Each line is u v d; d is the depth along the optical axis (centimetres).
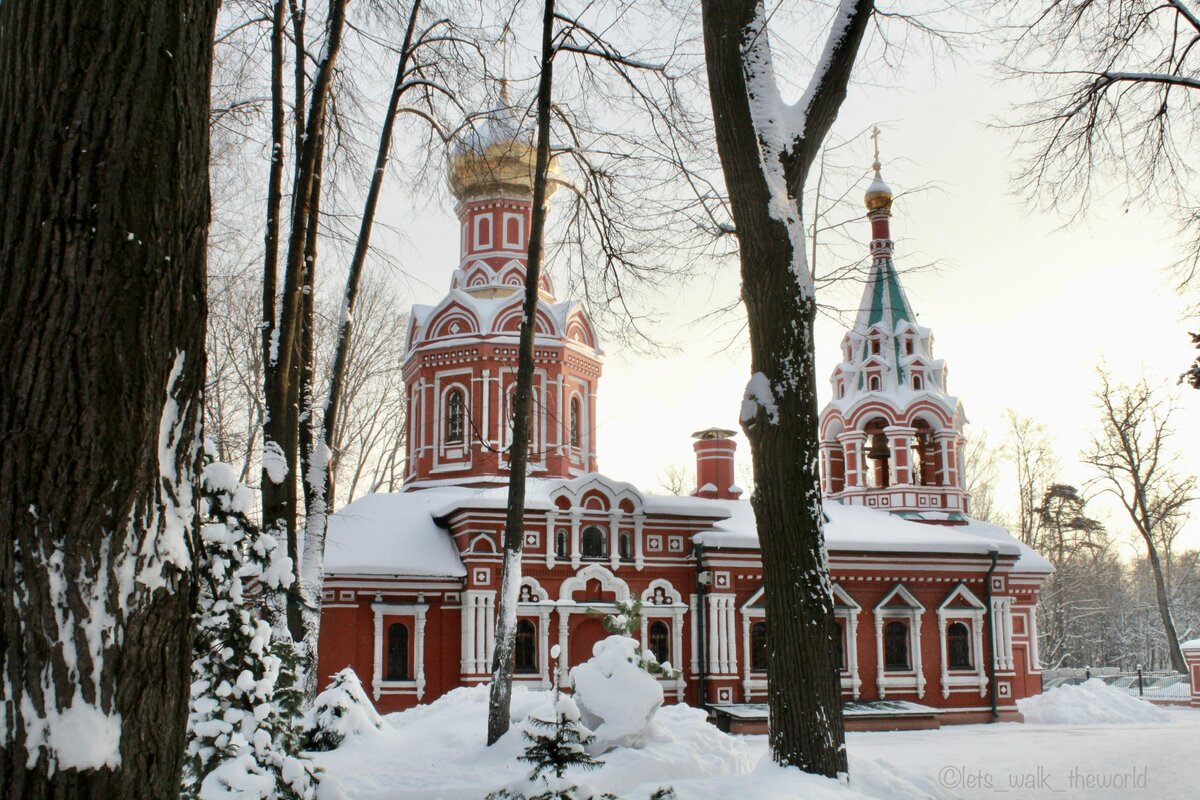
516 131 1991
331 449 1803
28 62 514
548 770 1082
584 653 2995
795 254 1263
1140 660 7219
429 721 1911
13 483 487
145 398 517
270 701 1045
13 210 504
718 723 2914
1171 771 1941
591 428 3519
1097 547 6162
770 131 1275
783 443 1238
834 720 1195
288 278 1569
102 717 490
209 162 574
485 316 3384
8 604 482
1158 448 4547
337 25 1634
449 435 3388
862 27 1298
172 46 538
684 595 3131
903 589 3316
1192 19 1413
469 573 2911
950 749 2417
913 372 3800
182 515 546
